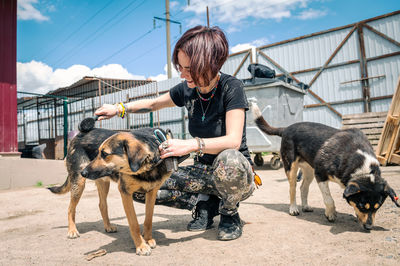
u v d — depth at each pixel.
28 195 6.14
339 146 3.17
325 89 16.08
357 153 3.02
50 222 3.79
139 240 2.40
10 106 8.01
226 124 2.55
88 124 3.12
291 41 16.98
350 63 15.30
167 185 2.97
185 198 3.15
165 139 2.40
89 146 3.03
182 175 2.95
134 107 3.18
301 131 3.68
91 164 2.21
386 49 14.28
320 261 2.05
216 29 2.33
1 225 3.74
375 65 14.61
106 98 16.25
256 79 8.81
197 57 2.18
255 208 4.06
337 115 15.74
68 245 2.74
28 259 2.38
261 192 5.34
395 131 6.73
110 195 5.68
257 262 2.08
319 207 4.02
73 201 3.06
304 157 3.59
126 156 2.25
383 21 14.32
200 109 2.76
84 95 17.81
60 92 17.05
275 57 17.56
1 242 2.95
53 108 17.67
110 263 2.19
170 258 2.24
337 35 15.64
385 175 6.07
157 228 3.21
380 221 3.04
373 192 2.67
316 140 3.42
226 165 2.44
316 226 3.01
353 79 15.23
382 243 2.37
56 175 8.17
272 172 8.38
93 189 6.48
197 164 3.00
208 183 2.92
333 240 2.52
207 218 3.06
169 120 19.19
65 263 2.24
